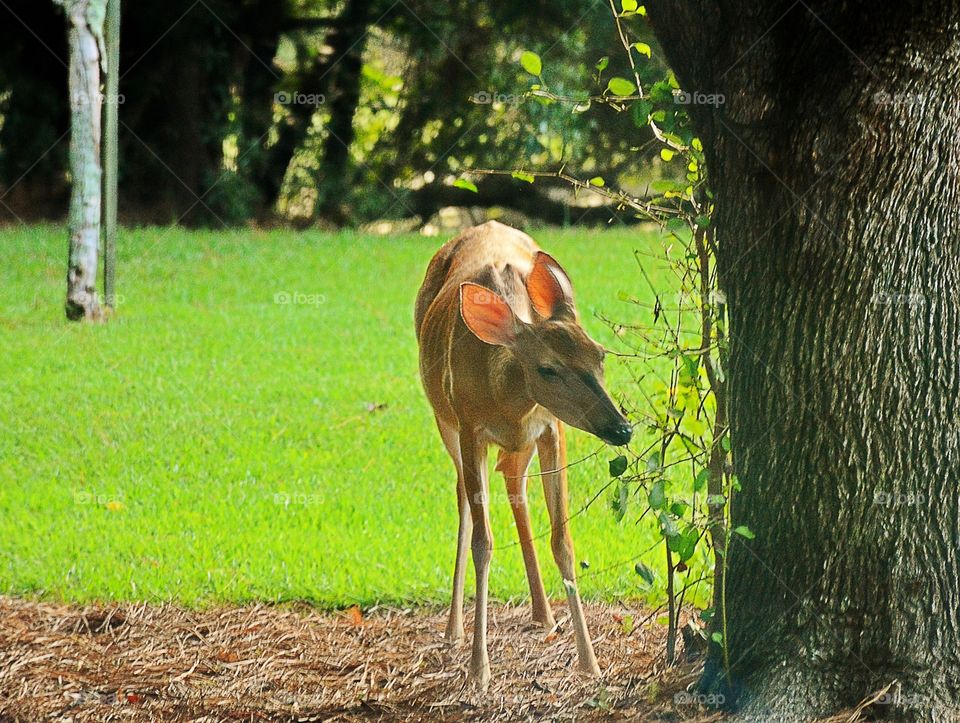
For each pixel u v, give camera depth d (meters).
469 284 5.25
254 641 6.14
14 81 21.98
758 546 4.80
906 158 4.38
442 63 22.19
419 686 5.64
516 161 21.95
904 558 4.53
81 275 13.66
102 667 5.85
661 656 5.66
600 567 6.81
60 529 7.50
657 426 5.24
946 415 4.50
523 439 5.64
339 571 6.88
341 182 22.64
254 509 7.84
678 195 5.29
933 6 4.27
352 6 22.23
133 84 22.11
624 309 13.38
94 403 10.33
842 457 4.56
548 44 21.30
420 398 10.54
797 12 4.41
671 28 4.76
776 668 4.71
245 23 22.41
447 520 7.68
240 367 11.64
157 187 22.36
